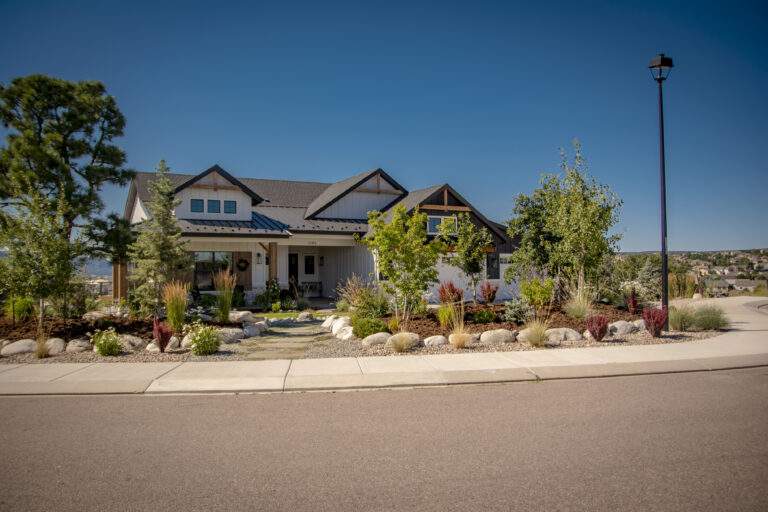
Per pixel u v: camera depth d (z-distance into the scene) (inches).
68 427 232.5
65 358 385.7
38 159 563.2
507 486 167.9
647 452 196.9
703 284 1093.1
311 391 299.4
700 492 162.1
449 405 267.6
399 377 322.7
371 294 597.3
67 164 595.5
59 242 456.8
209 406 267.7
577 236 601.9
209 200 864.9
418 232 521.3
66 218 571.5
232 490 166.7
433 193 952.3
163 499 160.4
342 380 316.8
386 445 207.8
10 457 195.9
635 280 821.9
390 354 399.9
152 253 531.8
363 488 167.5
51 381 313.4
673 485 167.5
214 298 744.3
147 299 524.7
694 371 346.0
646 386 305.9
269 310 789.9
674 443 206.4
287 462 190.4
